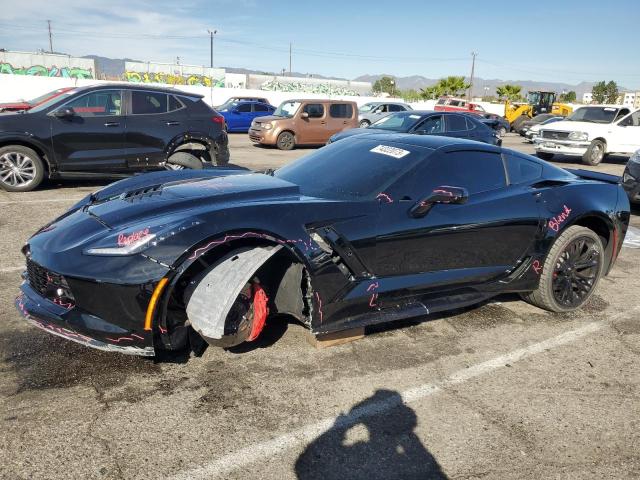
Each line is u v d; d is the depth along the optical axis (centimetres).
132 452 232
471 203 366
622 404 292
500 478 229
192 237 267
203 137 861
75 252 273
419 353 339
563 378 317
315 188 354
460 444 251
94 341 270
